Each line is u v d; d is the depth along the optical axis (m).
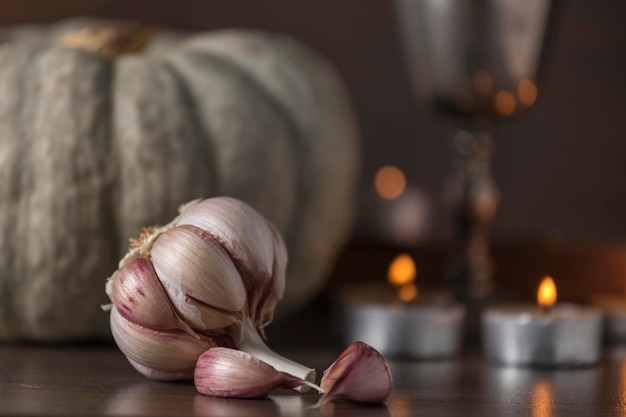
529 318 0.48
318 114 0.53
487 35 0.54
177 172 0.49
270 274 0.42
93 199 0.48
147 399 0.39
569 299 0.65
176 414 0.37
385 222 0.66
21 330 0.50
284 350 0.51
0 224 0.48
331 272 0.66
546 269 0.65
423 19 0.55
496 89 0.55
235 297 0.41
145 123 0.49
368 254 0.66
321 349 0.51
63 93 0.49
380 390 0.39
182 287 0.41
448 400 0.41
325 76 0.56
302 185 0.53
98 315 0.50
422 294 0.57
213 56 0.54
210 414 0.37
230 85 0.52
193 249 0.41
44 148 0.48
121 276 0.41
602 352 0.53
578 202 0.73
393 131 0.73
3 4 0.70
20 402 0.38
